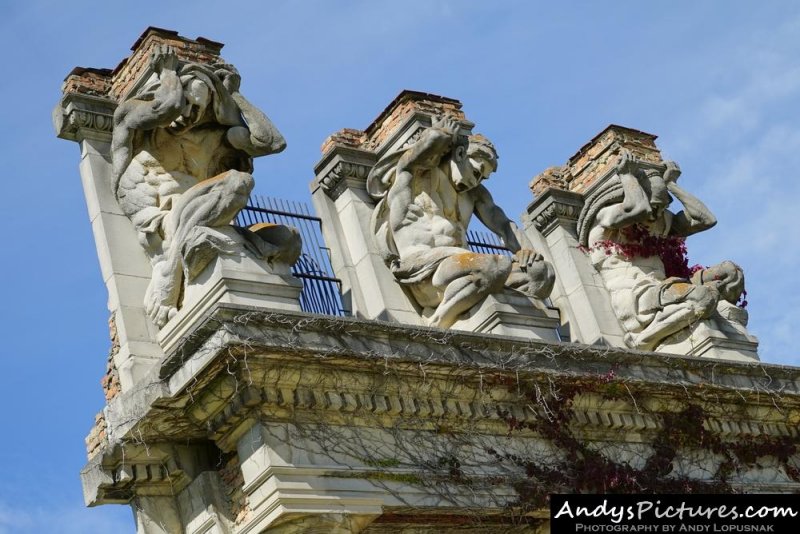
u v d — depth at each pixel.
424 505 23.31
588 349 25.98
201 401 22.62
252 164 25.69
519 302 26.62
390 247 27.81
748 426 29.09
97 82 25.83
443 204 28.09
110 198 25.08
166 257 24.06
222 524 23.25
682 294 30.55
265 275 23.31
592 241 31.94
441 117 28.09
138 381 23.53
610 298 31.52
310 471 22.27
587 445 26.16
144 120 24.23
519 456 25.05
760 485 28.73
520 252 27.67
